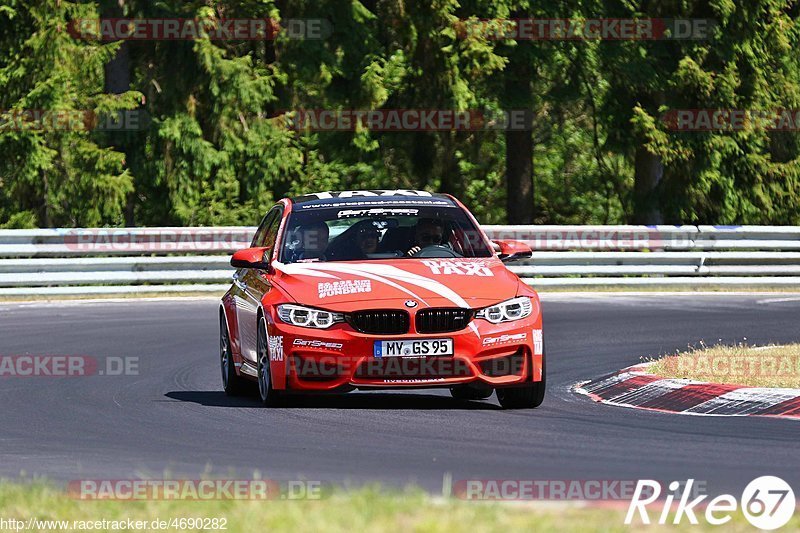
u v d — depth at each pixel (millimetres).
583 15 103438
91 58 92938
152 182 96812
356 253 39625
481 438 31953
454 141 117562
